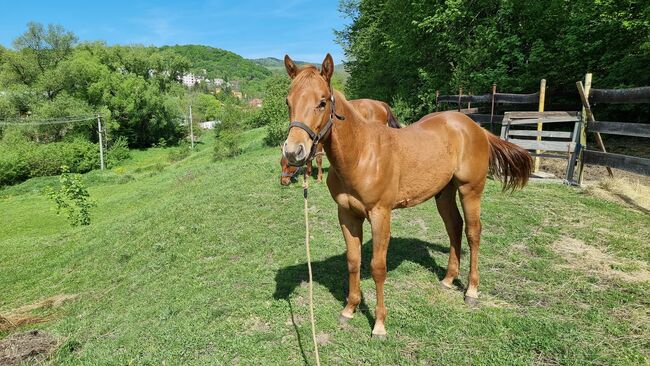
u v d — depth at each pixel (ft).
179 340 11.38
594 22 38.70
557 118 25.61
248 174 40.22
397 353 9.58
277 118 80.53
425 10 55.98
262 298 13.35
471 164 11.59
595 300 11.41
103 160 129.49
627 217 18.42
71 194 44.70
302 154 7.73
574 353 9.04
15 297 22.06
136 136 168.66
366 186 9.23
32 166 109.91
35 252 31.99
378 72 77.46
